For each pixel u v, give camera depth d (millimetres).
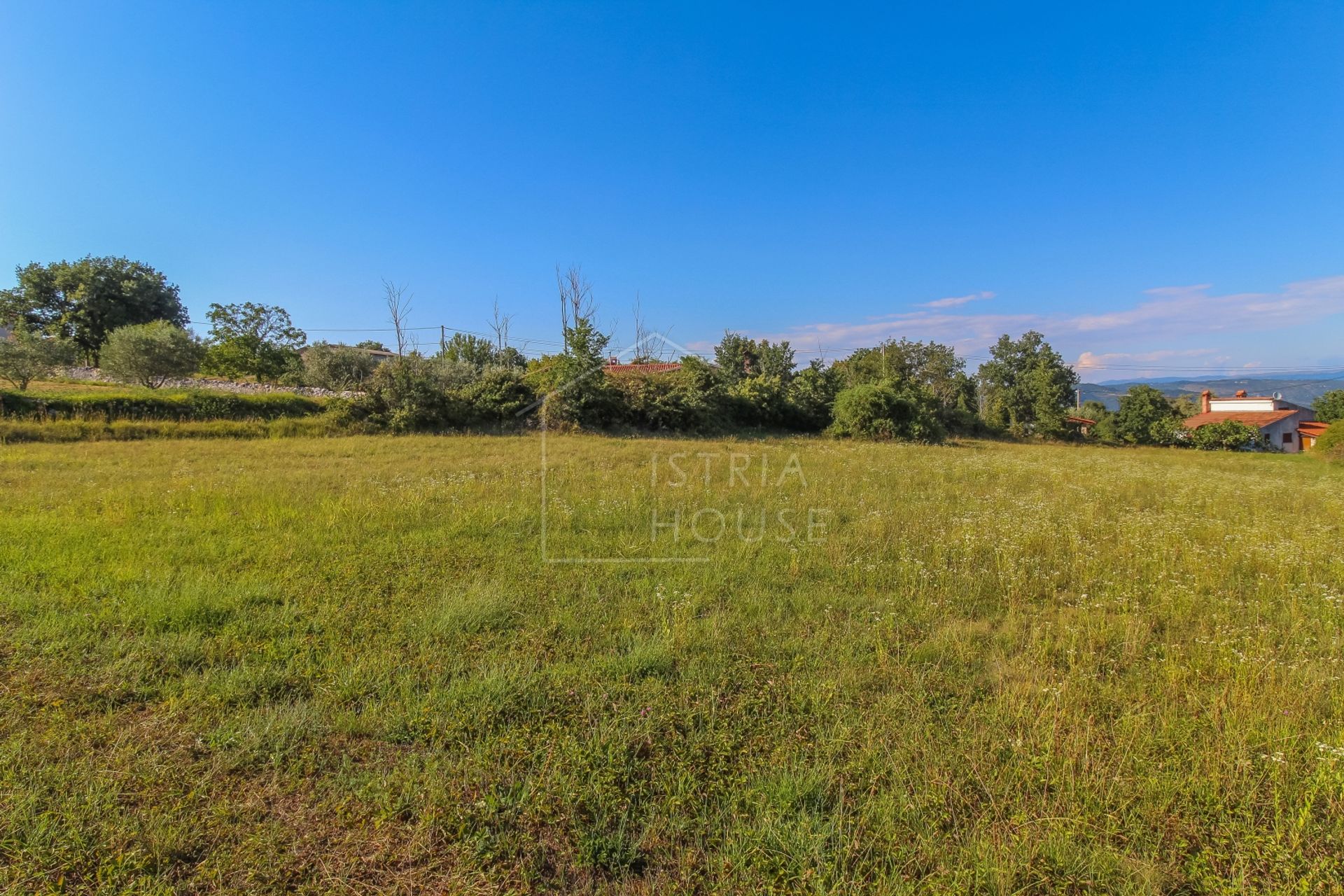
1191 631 4477
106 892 2117
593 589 5043
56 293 37812
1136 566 5895
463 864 2268
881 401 25609
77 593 4602
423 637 4062
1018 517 8000
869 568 5672
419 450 15109
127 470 10758
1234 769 2803
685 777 2746
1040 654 3971
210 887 2172
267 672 3551
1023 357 48875
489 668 3682
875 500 9164
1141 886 2182
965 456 18609
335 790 2633
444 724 3100
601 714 3221
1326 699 3447
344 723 3059
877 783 2744
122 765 2742
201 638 3977
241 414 19250
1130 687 3611
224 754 2830
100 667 3561
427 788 2617
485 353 36281
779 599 4965
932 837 2393
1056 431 35969
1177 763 2871
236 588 4738
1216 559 6230
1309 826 2467
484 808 2514
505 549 6125
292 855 2293
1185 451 29891
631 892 2197
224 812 2475
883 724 3146
